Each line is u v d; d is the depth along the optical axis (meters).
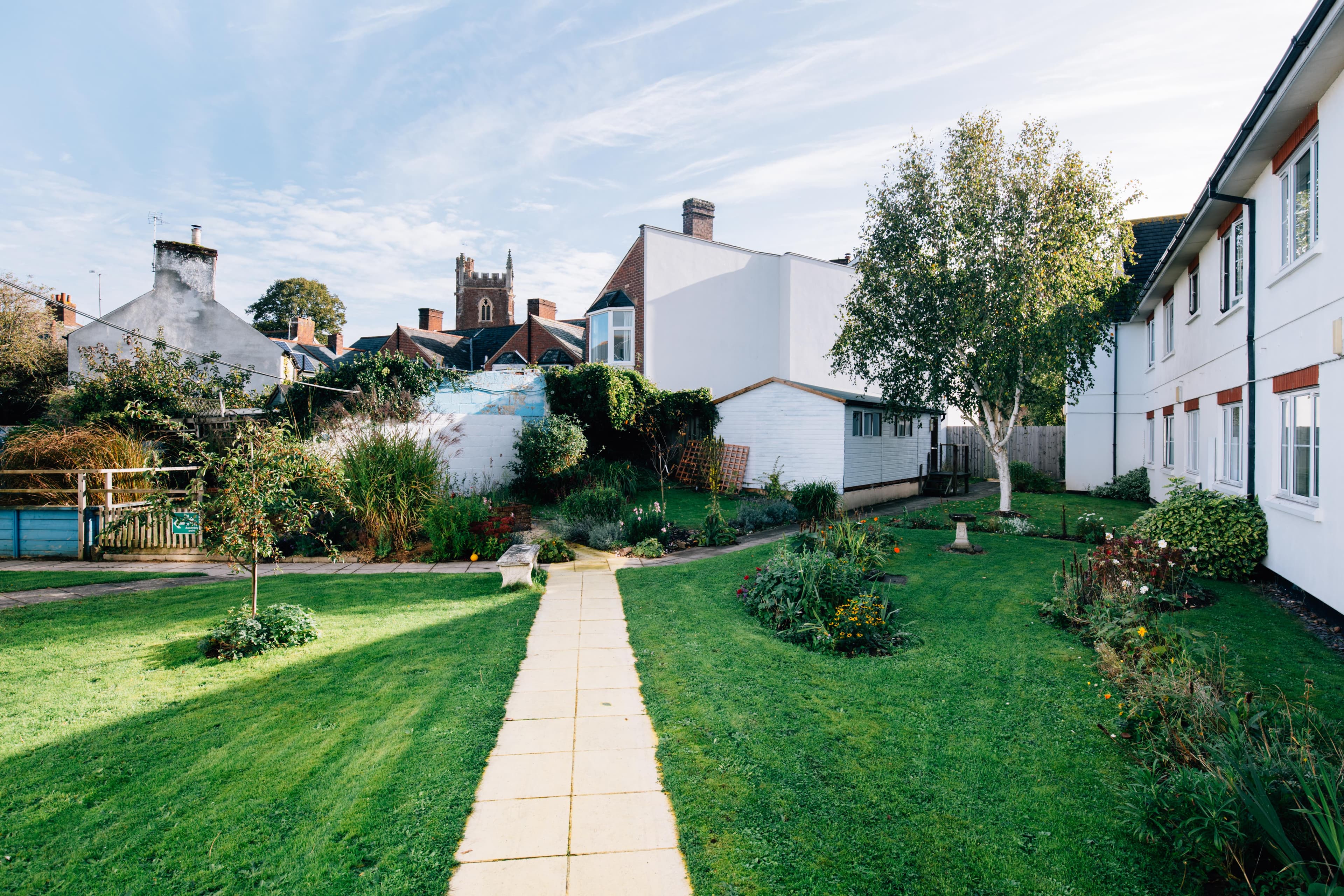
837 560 7.56
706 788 3.65
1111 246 13.03
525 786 3.70
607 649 6.11
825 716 4.53
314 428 13.33
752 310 23.75
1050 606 6.91
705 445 18.17
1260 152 7.99
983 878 2.90
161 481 11.27
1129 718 4.13
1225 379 10.09
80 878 2.93
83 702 4.84
